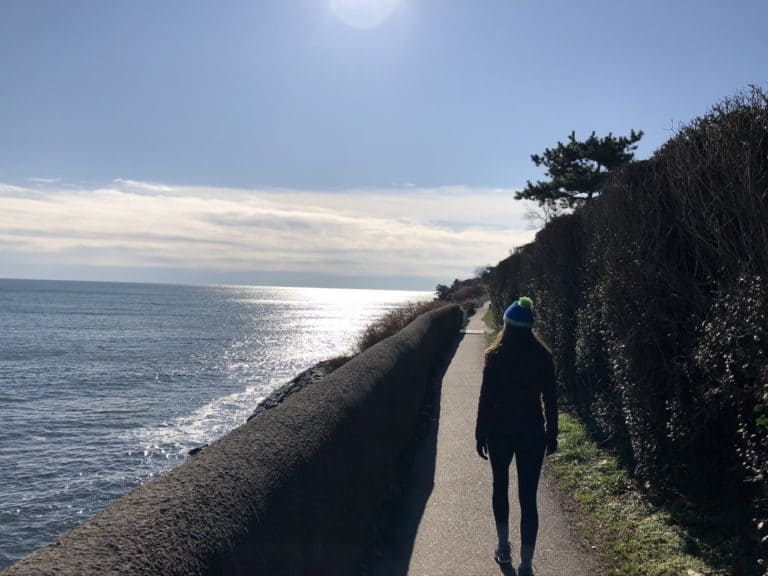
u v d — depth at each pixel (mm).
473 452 7754
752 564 3881
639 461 5523
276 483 2969
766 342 3607
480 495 6156
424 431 8914
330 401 4473
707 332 4293
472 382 12984
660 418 5148
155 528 2145
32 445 18500
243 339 56094
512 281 21328
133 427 20594
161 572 1929
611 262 6109
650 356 5227
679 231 4957
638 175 5832
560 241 9547
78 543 1980
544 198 28000
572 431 7895
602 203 6812
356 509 4445
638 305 5426
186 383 29875
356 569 4277
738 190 4102
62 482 15336
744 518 4340
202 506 2410
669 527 4746
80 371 33656
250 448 3191
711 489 4758
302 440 3582
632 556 4461
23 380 30312
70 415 22406
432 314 16812
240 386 29109
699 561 4164
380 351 7355
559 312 9531
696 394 4664
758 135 4172
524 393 4523
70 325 70625
